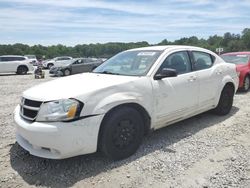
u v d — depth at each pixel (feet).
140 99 14.55
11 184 12.07
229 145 15.94
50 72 77.51
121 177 12.51
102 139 13.29
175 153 14.87
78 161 13.99
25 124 12.80
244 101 27.58
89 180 12.30
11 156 14.75
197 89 18.12
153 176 12.56
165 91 15.83
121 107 13.91
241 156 14.47
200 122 20.13
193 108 18.11
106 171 13.02
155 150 15.24
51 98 12.55
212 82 19.52
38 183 12.05
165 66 16.35
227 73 21.21
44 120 12.36
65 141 12.14
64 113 12.20
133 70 16.22
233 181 12.04
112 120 13.37
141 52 17.66
